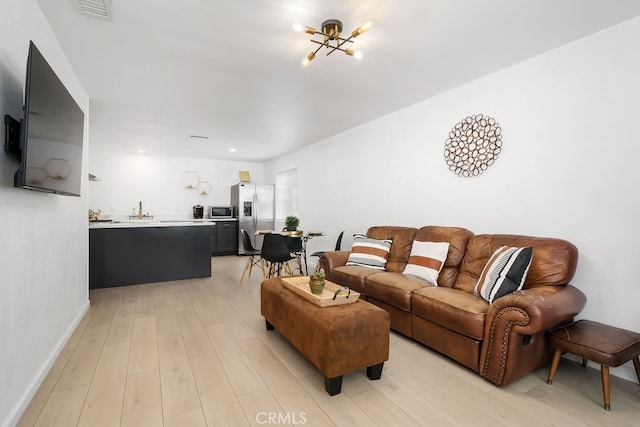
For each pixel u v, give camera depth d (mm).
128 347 2406
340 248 4484
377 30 2152
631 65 2062
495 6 1896
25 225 1665
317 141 5547
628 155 2082
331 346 1791
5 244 1447
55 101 1754
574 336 1875
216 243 7234
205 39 2262
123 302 3541
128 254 4336
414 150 3662
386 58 2559
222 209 7414
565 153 2379
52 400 1732
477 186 2998
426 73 2850
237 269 5551
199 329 2785
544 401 1815
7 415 1463
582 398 1850
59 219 2266
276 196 7531
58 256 2244
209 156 7164
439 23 2074
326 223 5305
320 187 5477
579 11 1956
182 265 4684
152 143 5734
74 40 2260
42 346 1918
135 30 2139
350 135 4715
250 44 2334
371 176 4316
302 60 2570
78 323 2842
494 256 2391
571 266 2150
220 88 3180
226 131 4883
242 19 2020
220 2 1846
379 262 3461
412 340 2689
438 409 1729
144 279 4434
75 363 2146
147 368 2100
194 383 1934
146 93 3297
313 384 1949
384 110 3889
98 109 3801
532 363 2010
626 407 1764
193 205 7363
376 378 2025
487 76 2895
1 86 1439
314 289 2221
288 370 2109
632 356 1760
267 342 2537
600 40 2189
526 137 2613
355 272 3268
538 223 2541
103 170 6461
